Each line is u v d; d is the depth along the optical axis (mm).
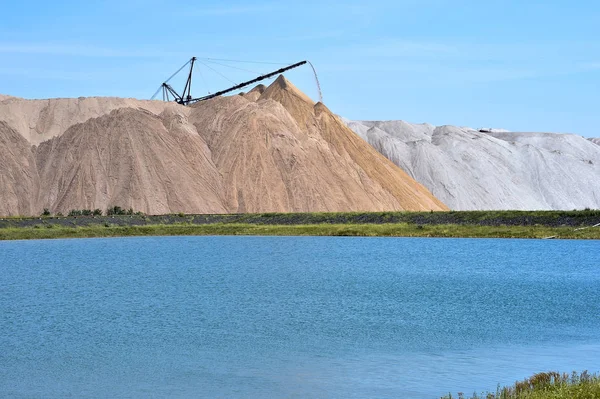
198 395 20406
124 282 45875
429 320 31469
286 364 23797
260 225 106812
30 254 68188
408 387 21031
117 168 146750
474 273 50594
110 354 25203
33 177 147125
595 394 17438
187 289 42156
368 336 28078
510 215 94938
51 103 167875
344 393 20469
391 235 91188
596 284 44344
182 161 151500
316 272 51438
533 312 33594
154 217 117938
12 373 22844
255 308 34938
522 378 21938
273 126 162625
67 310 34438
